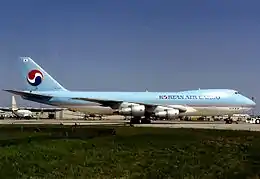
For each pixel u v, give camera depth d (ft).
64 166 70.23
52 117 451.12
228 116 258.57
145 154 87.71
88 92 248.11
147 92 245.04
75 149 91.76
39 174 63.52
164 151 92.73
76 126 166.50
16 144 96.84
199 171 66.74
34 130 141.08
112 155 84.84
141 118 236.02
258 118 354.95
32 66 254.06
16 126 163.12
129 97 241.35
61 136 119.96
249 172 64.49
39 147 89.25
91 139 111.24
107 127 158.71
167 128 157.69
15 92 241.35
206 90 246.68
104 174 65.62
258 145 102.94
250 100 243.40
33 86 253.65
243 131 144.77
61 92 247.70
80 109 245.86
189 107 239.71
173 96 241.14
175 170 67.92
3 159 72.33
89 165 72.79
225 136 127.24
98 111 244.22
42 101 247.29
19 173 62.80
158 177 62.95
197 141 112.47
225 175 62.95
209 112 241.55
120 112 224.12
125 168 70.74
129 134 126.21
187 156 84.79
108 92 247.09
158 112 227.61
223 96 242.99
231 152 90.99
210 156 84.79
